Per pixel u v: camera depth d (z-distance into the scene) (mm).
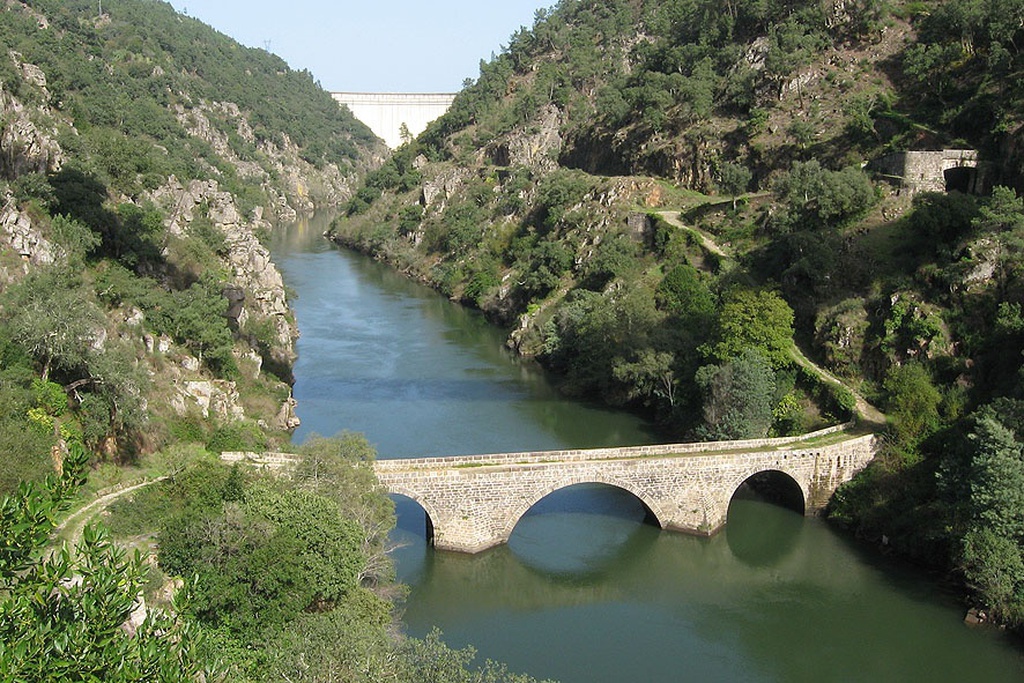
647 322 116000
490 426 104000
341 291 192000
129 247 96938
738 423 88688
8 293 69812
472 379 125312
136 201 116438
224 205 147625
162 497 61500
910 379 86312
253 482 60656
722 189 157000
